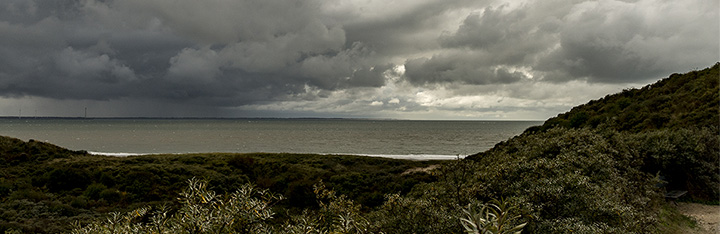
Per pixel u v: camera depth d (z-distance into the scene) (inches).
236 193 94.8
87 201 779.4
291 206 756.0
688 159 458.6
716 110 719.7
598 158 361.7
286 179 1061.8
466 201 232.2
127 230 94.3
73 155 1456.7
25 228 549.0
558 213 238.7
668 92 1112.8
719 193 437.4
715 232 334.0
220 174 1057.5
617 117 1019.3
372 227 165.5
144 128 7578.7
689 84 1049.5
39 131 5999.0
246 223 90.8
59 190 875.4
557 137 495.2
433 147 3144.7
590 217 233.0
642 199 336.5
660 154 472.1
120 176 967.6
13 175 1011.3
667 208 398.0
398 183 908.6
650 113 929.5
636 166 440.1
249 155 1596.9
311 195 754.2
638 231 230.4
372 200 808.9
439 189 264.7
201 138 4534.9
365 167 1333.7
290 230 98.3
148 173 974.4
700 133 500.1
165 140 4163.4
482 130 6771.7
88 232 98.7
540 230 207.6
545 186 253.3
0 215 602.5
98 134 5226.4
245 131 6491.1
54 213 647.8
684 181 469.7
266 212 93.6
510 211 200.1
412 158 2110.0
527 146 530.0
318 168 1277.1
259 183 1003.3
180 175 1021.8
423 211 207.9
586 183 249.1
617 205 237.0
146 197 857.5
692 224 357.7
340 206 168.9
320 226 114.0
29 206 671.8
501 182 281.7
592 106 1328.7
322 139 4313.5
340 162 1435.8
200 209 92.9
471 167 284.0
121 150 3024.1
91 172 983.0
